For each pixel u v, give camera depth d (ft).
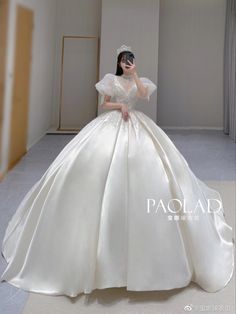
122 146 5.57
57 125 22.24
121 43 20.02
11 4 12.31
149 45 20.04
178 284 4.95
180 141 18.54
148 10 19.89
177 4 22.17
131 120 6.07
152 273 4.84
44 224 5.20
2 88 11.57
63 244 5.04
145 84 6.38
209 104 23.03
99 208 5.07
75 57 21.81
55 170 5.73
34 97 16.62
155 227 4.96
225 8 22.09
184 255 5.10
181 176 5.75
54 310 4.67
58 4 21.48
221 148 16.88
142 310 4.69
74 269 4.92
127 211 5.02
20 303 4.81
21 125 14.20
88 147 5.57
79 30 21.66
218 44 22.45
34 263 5.17
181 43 22.50
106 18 19.94
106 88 6.19
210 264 5.35
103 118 6.15
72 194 5.20
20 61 13.74
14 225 6.57
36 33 16.35
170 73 22.74
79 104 22.11
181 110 23.09
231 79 20.08
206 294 5.07
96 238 4.96
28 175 11.57
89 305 4.76
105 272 4.80
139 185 5.16
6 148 12.11
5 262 5.85
